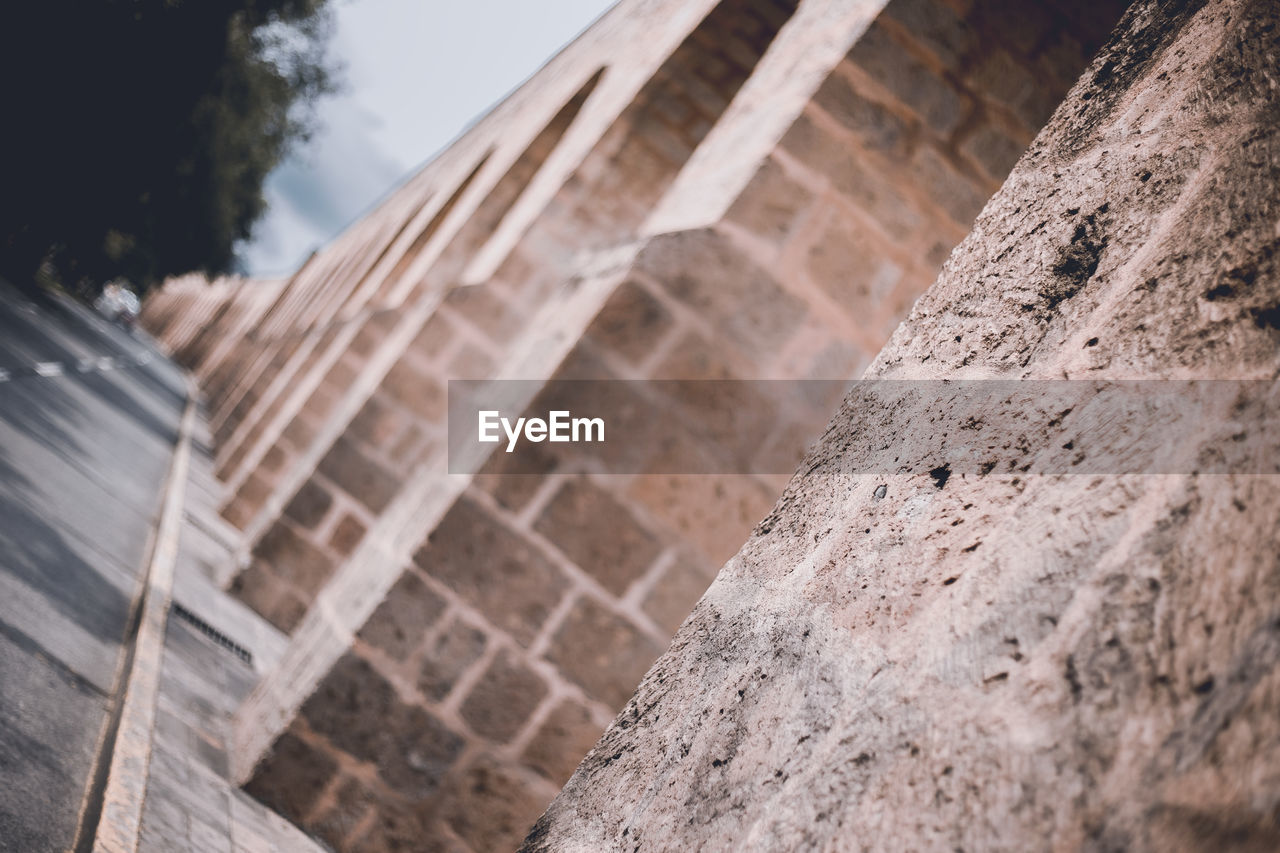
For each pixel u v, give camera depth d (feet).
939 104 13.14
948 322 3.69
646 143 24.80
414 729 11.17
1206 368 2.39
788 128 12.73
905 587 2.85
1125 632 2.13
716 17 23.98
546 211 24.79
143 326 275.18
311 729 11.04
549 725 11.31
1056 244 3.31
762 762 2.91
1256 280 2.39
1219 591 2.01
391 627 11.23
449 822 11.11
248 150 69.97
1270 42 2.84
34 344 47.21
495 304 24.91
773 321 12.28
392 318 33.35
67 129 48.91
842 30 13.46
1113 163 3.27
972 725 2.31
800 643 3.15
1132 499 2.34
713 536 11.75
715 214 12.61
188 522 27.94
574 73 40.01
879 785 2.43
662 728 3.66
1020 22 13.42
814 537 3.60
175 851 8.21
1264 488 2.04
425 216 48.55
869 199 12.76
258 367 71.61
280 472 32.55
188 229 69.97
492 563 11.40
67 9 43.75
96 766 9.62
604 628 11.46
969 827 2.15
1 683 9.96
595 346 11.79
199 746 11.39
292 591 23.17
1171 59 3.33
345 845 10.97
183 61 48.88
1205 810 1.77
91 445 30.40
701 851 2.89
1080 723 2.08
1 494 16.93
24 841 7.46
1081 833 1.94
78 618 13.85
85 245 61.93
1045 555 2.45
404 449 24.40
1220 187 2.71
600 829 3.55
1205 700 1.90
